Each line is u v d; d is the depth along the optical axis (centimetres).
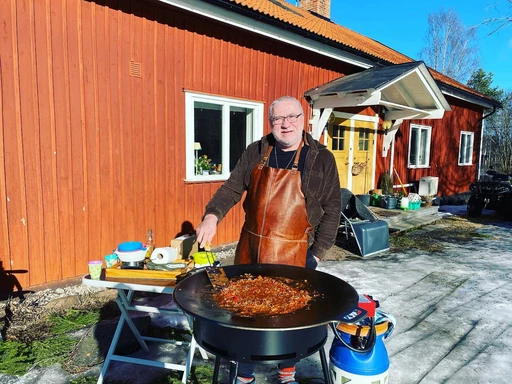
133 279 244
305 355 157
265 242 223
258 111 621
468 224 891
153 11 463
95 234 433
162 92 484
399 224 804
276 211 221
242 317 146
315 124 735
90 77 414
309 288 186
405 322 362
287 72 668
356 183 918
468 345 319
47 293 386
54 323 338
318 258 239
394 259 587
